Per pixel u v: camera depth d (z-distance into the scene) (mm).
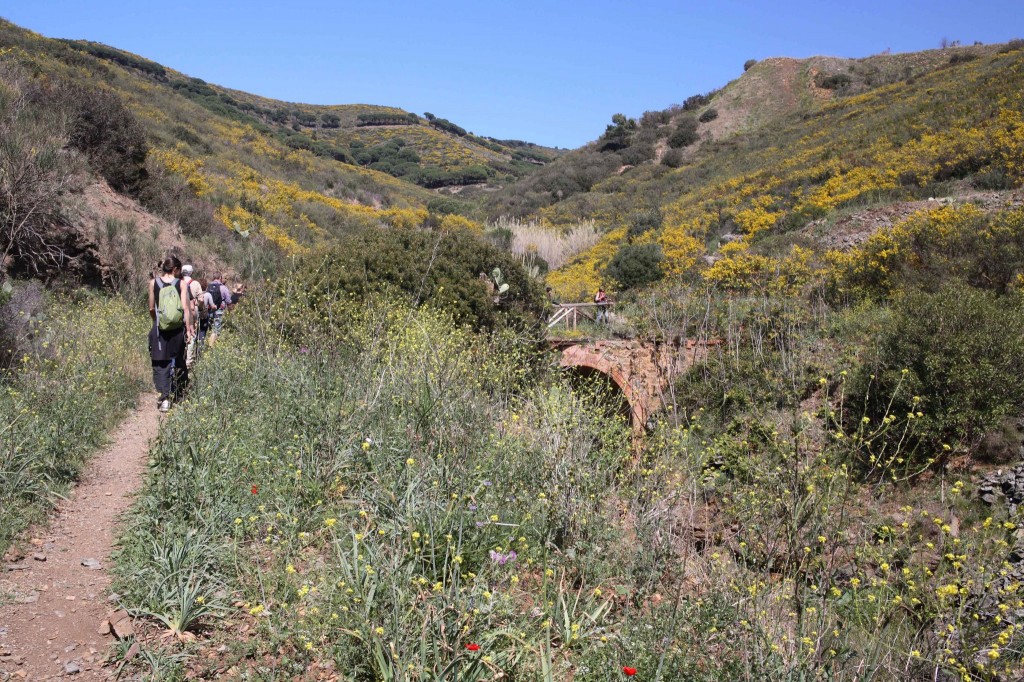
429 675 3193
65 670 3076
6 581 3682
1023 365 9883
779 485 6117
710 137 60781
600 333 14828
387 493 4766
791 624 4508
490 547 4340
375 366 6980
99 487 5223
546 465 5777
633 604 4625
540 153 145250
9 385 6574
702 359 11180
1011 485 8930
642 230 33875
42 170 12297
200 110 46562
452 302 12164
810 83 65812
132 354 9398
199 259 17266
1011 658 3996
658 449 7664
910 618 4730
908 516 8180
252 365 7316
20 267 11625
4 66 16797
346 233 31875
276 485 4828
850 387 10266
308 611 3506
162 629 3506
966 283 13586
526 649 3545
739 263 17141
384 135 112625
